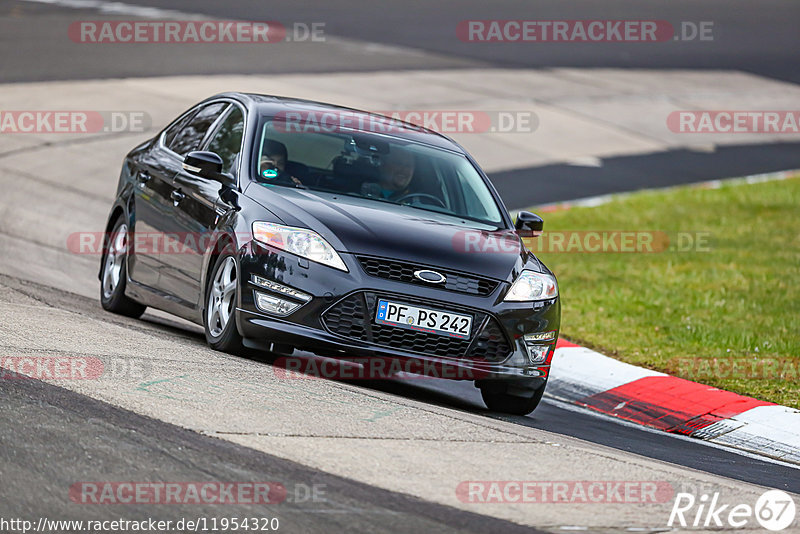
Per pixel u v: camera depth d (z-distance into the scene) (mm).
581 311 39594
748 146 84938
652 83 102125
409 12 128500
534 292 25359
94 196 51281
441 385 29516
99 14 103188
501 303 24688
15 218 45875
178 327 32156
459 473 17484
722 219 60625
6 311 26594
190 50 90375
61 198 50125
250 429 18297
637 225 57469
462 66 98250
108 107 67438
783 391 30594
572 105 88688
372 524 14562
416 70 93312
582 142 78562
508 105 85062
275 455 17062
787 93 105312
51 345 22969
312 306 23719
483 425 21641
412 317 23984
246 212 25234
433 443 19234
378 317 23812
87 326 26359
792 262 50656
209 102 31531
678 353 34281
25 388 19078
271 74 83938
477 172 29797
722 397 29500
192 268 27062
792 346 35344
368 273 23938
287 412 19797
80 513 13961
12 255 39906
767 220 61062
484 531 14805
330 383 23469
